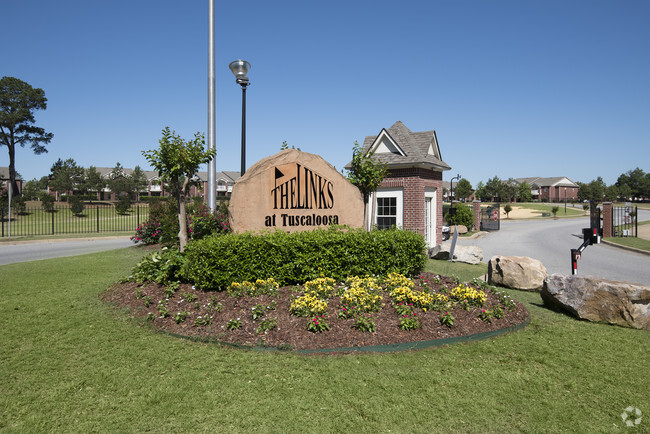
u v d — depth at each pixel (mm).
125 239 20453
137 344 4934
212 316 5523
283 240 7094
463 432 3322
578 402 3805
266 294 6234
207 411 3543
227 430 3285
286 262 7086
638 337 5512
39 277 8938
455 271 10719
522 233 27625
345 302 5707
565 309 6633
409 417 3500
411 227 14688
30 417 3432
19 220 34906
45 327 5527
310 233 7645
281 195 8500
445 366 4480
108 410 3547
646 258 14992
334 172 9039
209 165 12984
